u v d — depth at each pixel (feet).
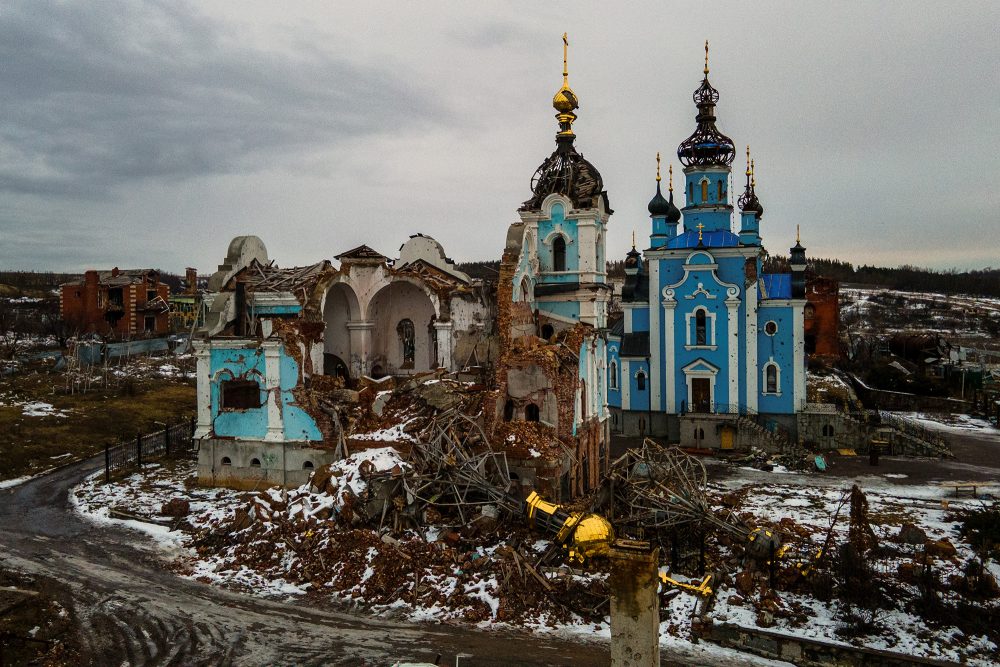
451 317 148.77
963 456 179.32
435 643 78.79
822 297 301.22
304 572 95.35
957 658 76.07
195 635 80.23
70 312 345.72
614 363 211.61
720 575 94.27
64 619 83.76
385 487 105.70
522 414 123.54
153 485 139.95
